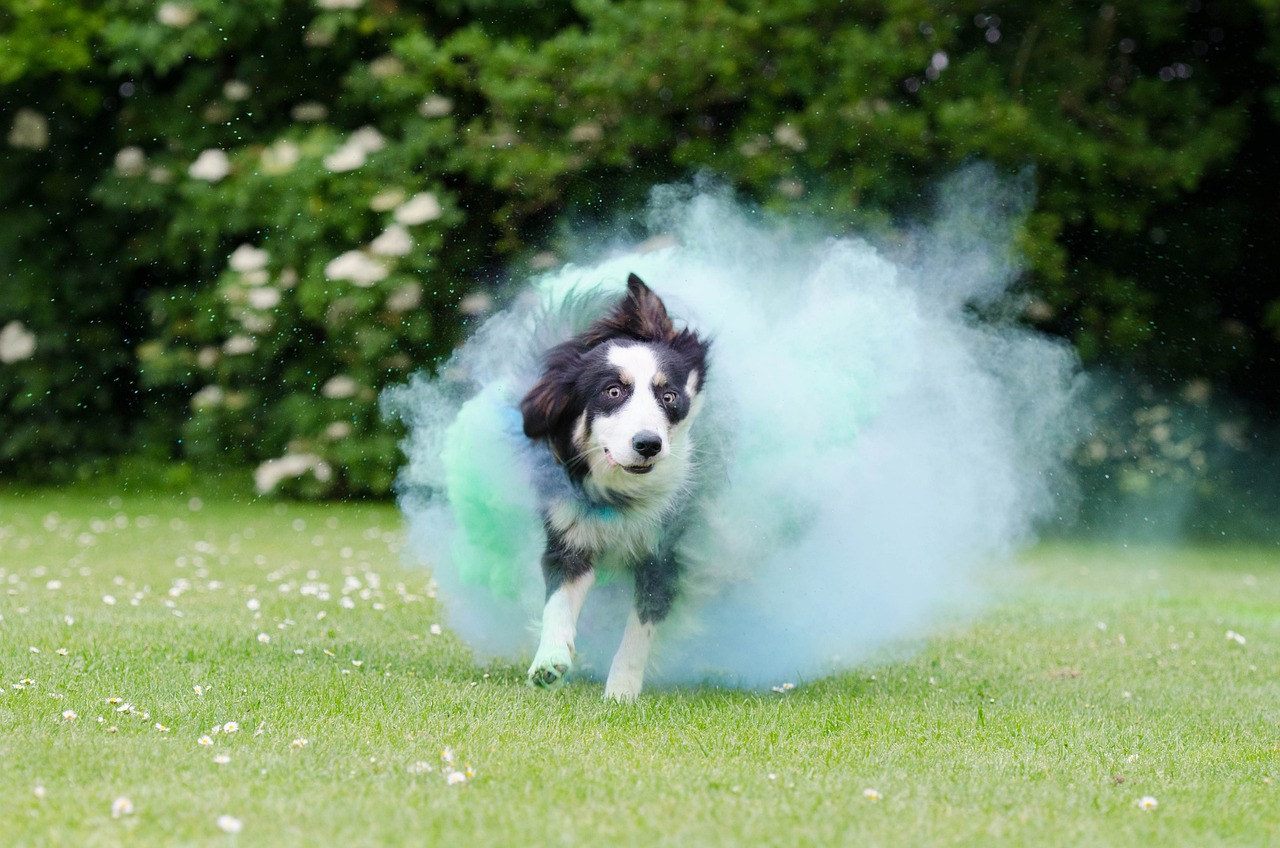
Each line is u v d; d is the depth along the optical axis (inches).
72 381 587.5
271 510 514.9
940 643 267.0
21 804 127.0
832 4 517.7
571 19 554.6
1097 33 534.0
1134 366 552.7
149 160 549.0
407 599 297.7
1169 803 142.9
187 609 274.7
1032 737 176.6
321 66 548.4
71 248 584.1
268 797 131.0
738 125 523.5
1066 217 524.4
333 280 486.6
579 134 491.2
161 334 571.2
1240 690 226.7
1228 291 559.8
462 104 529.0
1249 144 552.1
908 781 148.2
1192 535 542.3
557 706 183.3
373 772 142.8
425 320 489.7
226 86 537.6
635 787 139.9
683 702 191.6
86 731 157.9
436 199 485.1
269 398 543.5
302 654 223.3
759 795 138.9
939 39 511.5
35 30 528.7
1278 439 554.9
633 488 192.9
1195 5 542.9
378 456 506.6
